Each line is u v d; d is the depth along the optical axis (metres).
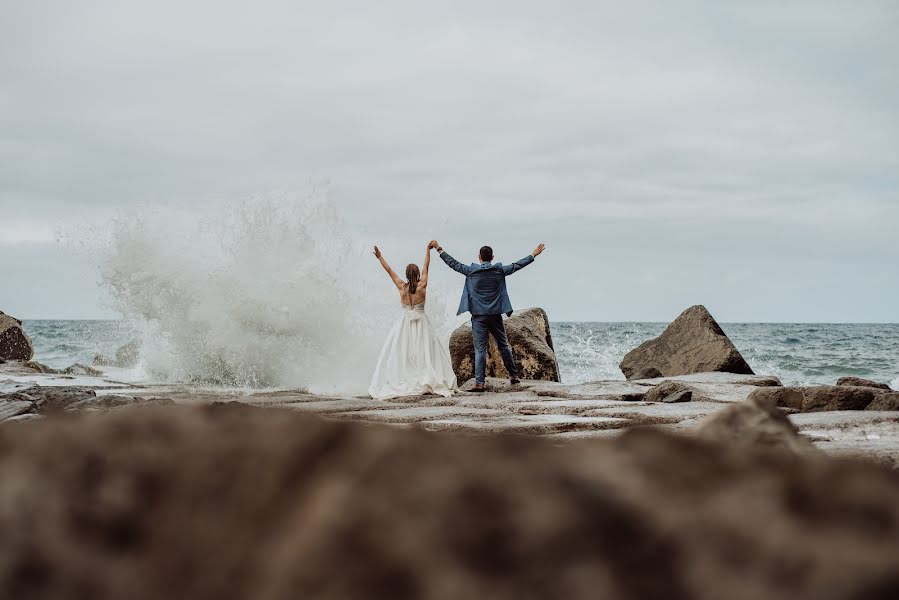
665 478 1.00
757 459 1.05
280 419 1.28
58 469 1.26
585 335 66.00
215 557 1.08
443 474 1.03
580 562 0.92
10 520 1.21
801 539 0.90
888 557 0.87
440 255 10.90
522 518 0.96
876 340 57.41
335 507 1.02
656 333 70.56
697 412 6.97
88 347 35.28
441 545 0.95
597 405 7.95
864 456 2.97
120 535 1.18
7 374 13.05
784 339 58.84
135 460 1.24
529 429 5.60
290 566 1.00
